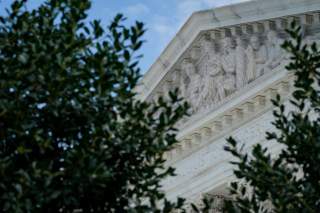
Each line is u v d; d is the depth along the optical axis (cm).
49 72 1930
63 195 1855
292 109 4003
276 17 4266
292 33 2302
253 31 4431
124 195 2044
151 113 2016
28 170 1855
